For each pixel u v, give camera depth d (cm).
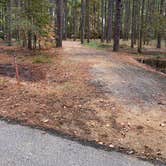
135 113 996
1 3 3106
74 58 2073
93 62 1908
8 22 3120
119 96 1170
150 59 2386
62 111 992
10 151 711
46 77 1484
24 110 998
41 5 2570
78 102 1077
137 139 809
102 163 670
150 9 4731
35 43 2725
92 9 5841
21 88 1250
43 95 1151
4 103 1066
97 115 965
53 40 3241
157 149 755
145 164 674
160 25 3166
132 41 3547
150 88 1345
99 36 5800
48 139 791
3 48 2752
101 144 774
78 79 1416
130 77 1545
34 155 695
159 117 970
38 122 906
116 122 916
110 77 1485
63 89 1241
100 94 1178
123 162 679
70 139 797
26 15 2552
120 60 2123
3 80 1392
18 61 1961
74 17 5969
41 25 2591
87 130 859
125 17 5641
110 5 4594
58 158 685
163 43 4375
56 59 2017
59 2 2909
